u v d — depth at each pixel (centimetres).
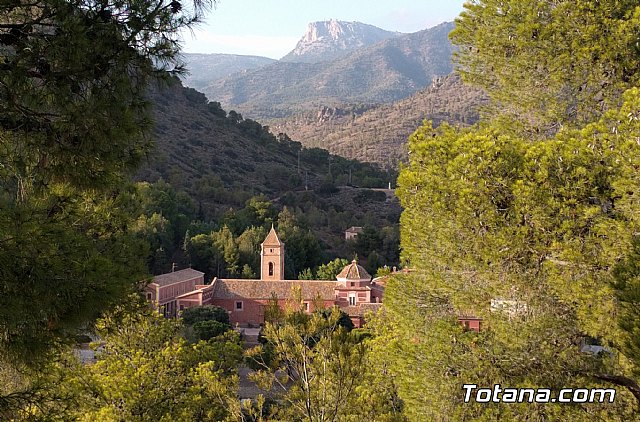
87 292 620
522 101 1316
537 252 990
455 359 1059
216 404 1736
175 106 13800
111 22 622
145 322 1733
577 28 1214
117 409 1633
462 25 1381
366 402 1398
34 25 614
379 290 5941
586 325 932
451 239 1044
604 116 981
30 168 667
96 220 815
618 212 935
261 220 8581
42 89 617
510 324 1002
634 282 838
